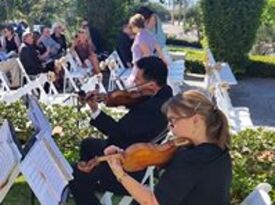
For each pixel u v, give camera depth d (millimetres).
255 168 5137
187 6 25297
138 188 2906
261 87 12734
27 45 10188
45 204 2848
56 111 6414
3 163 2959
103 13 14289
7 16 21969
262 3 13797
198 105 2863
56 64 10039
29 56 10125
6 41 12406
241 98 11359
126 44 10094
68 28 15555
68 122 6199
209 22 13875
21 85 9875
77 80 10547
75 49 11172
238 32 13742
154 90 4465
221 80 7891
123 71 9633
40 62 10547
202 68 13875
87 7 14375
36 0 22203
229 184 2877
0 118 6363
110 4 14234
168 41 23234
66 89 10047
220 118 2879
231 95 11625
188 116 2854
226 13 13688
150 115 4293
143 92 4551
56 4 20250
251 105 10664
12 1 22062
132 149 3182
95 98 4660
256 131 5996
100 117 4531
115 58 10188
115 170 3002
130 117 4352
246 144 5539
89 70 10555
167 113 2930
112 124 4461
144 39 7781
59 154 3309
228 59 13883
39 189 2871
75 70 10352
